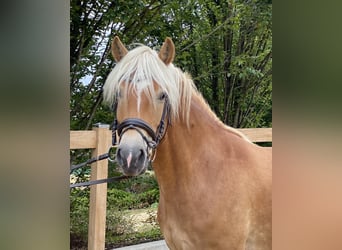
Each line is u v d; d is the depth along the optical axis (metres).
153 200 4.25
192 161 1.71
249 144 1.94
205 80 4.98
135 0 3.44
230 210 1.71
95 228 2.64
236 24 4.49
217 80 5.04
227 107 5.16
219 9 4.48
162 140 1.63
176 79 1.65
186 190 1.70
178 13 4.06
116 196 3.87
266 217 1.77
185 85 1.69
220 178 1.73
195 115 1.76
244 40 4.92
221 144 1.82
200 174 1.71
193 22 4.27
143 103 1.48
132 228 3.92
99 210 2.64
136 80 1.50
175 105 1.59
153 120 1.50
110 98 1.58
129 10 3.44
